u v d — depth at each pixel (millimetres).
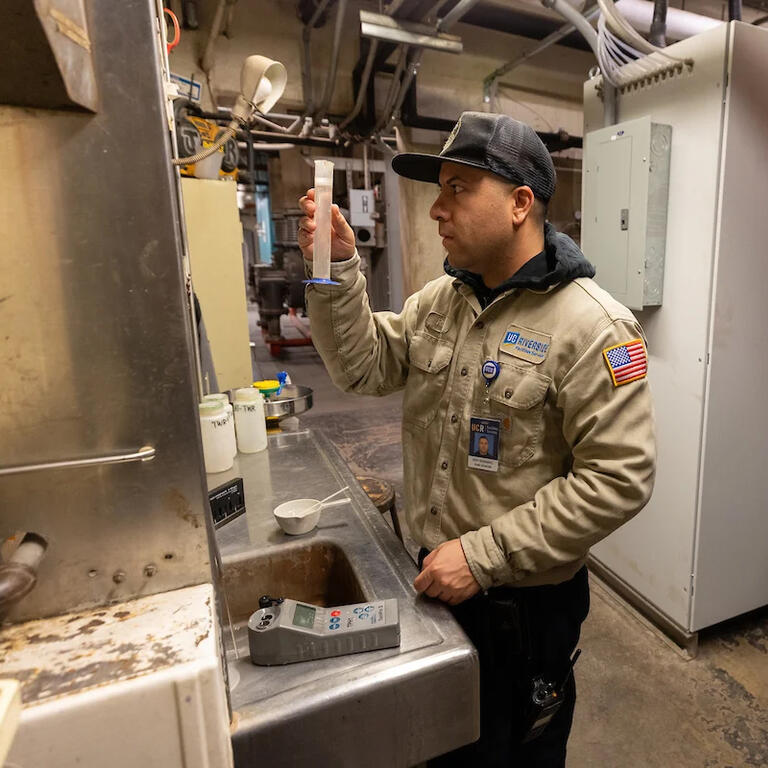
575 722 1553
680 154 1583
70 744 422
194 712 448
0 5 328
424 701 702
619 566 2035
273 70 794
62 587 510
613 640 1853
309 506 1073
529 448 924
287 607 751
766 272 1591
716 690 1647
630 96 1739
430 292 1129
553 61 4156
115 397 492
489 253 918
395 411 4203
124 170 459
